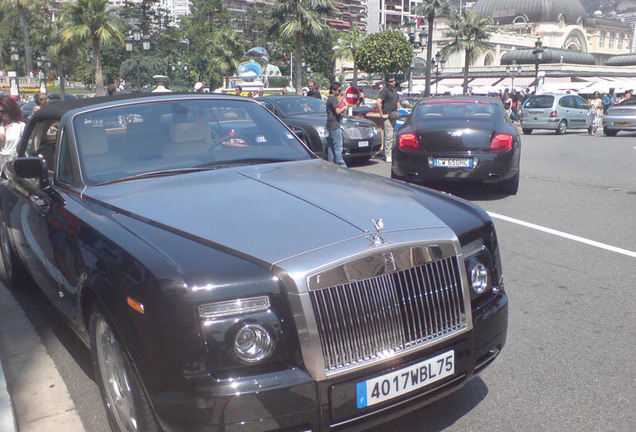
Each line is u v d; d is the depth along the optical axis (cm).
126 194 314
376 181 337
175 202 294
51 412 320
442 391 262
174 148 362
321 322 230
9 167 488
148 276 232
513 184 899
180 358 219
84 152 350
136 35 3145
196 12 11356
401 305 247
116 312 243
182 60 10562
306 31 3681
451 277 262
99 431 303
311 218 266
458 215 290
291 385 223
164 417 226
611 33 15950
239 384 219
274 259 235
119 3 12481
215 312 221
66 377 359
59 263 324
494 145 830
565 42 13512
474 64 10562
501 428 295
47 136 407
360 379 236
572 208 816
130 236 262
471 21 6212
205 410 216
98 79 4112
